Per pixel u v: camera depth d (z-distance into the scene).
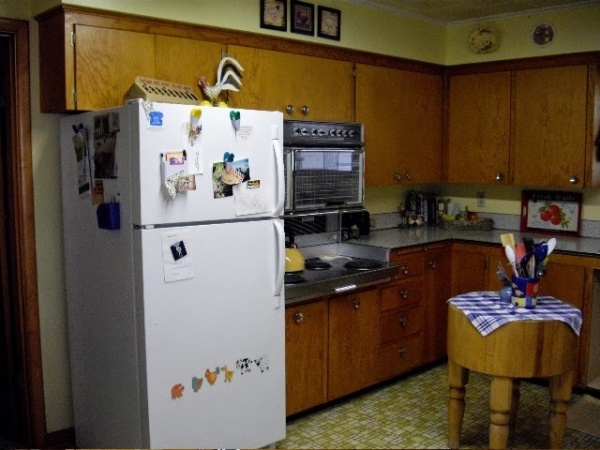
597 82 4.00
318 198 3.52
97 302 2.83
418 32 4.40
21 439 3.20
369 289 3.68
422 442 3.14
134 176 2.49
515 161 4.40
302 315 3.29
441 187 5.09
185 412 2.67
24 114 2.95
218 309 2.74
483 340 2.70
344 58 3.91
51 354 3.13
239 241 2.79
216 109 2.65
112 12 2.79
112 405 2.80
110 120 2.60
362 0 3.91
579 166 4.10
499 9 4.21
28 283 3.03
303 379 3.34
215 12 3.15
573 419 3.42
